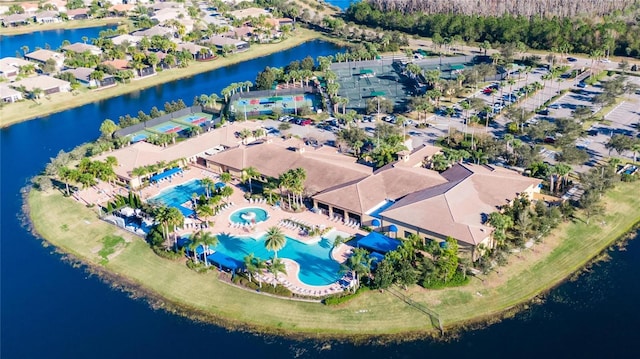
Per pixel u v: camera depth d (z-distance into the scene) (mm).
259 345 118938
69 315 130875
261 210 171250
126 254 152000
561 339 117750
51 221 170750
